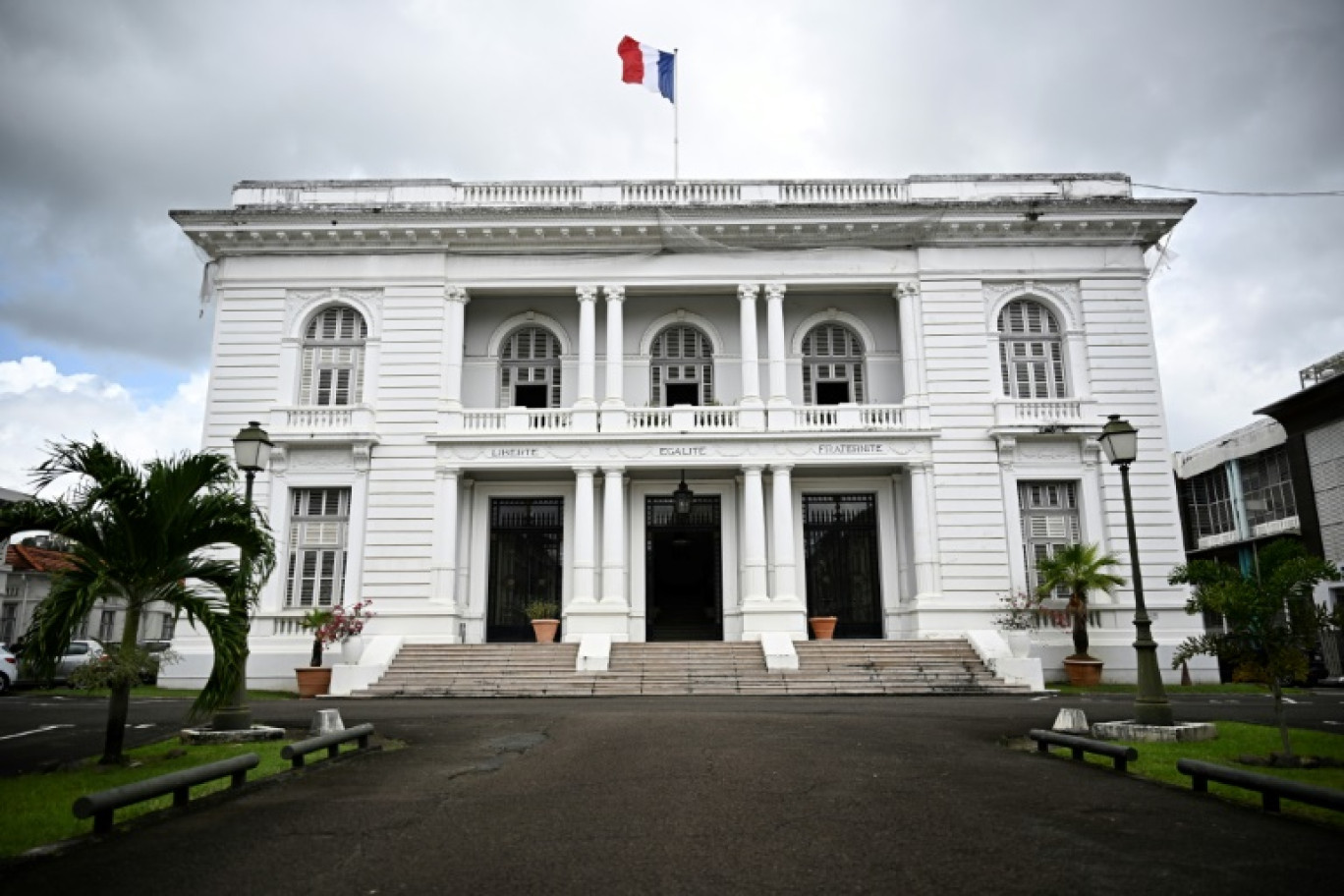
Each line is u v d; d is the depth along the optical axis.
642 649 22.78
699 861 6.25
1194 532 41.12
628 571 26.14
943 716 14.78
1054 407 25.70
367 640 23.58
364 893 5.62
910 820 7.37
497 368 27.39
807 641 23.80
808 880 5.82
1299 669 10.31
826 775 9.28
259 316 26.12
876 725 13.38
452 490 25.17
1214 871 5.99
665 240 26.31
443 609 24.34
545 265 26.53
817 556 26.64
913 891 5.61
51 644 9.85
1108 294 26.28
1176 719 14.44
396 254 26.44
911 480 25.61
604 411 25.78
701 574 27.28
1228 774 7.93
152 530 10.57
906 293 26.36
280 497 25.02
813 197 26.84
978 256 26.41
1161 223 26.16
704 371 27.73
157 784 7.34
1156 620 24.44
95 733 13.48
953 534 24.81
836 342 27.94
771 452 25.34
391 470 25.19
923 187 26.88
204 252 26.52
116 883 5.85
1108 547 24.84
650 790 8.57
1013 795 8.36
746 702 17.73
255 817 7.55
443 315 26.11
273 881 5.86
